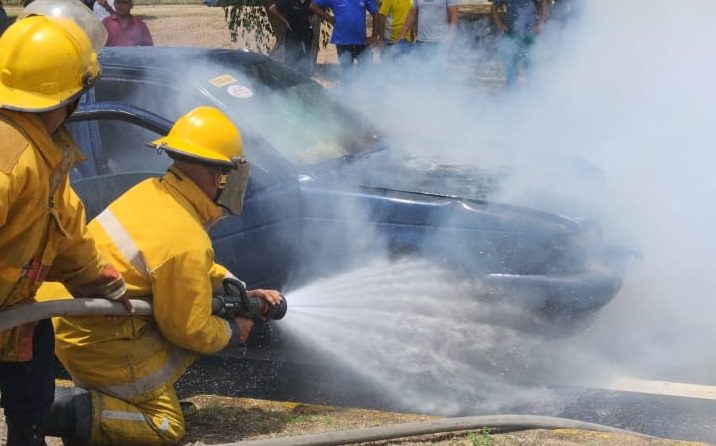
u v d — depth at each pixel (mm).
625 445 4078
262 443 3682
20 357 3242
